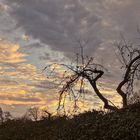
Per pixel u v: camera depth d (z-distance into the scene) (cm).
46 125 2978
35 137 2777
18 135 2930
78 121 2342
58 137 2295
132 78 2486
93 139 1950
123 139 1792
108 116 2162
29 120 3400
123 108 2241
